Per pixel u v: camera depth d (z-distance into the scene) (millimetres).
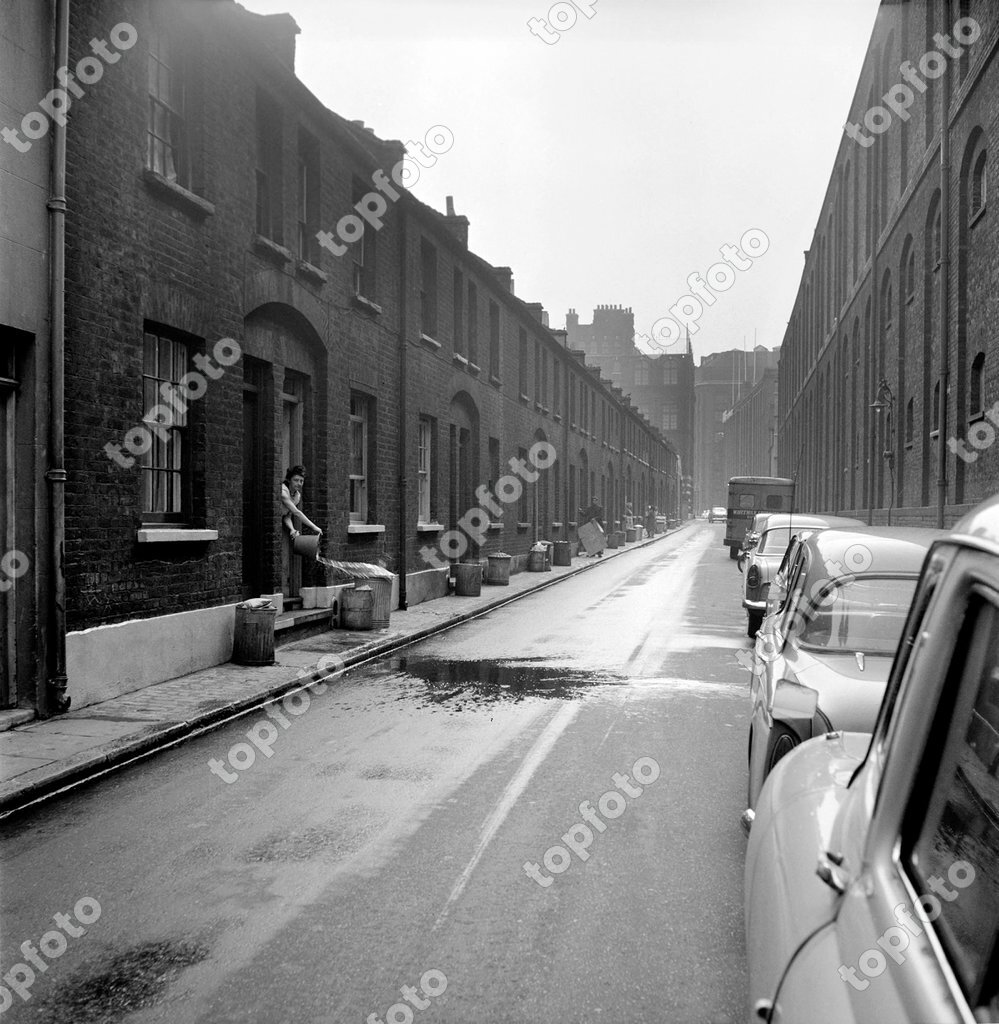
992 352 15820
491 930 3867
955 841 1340
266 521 12688
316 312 13570
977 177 17828
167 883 4406
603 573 28750
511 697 9109
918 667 1554
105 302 8586
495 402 25359
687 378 111562
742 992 3336
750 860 2291
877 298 28812
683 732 7559
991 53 15625
